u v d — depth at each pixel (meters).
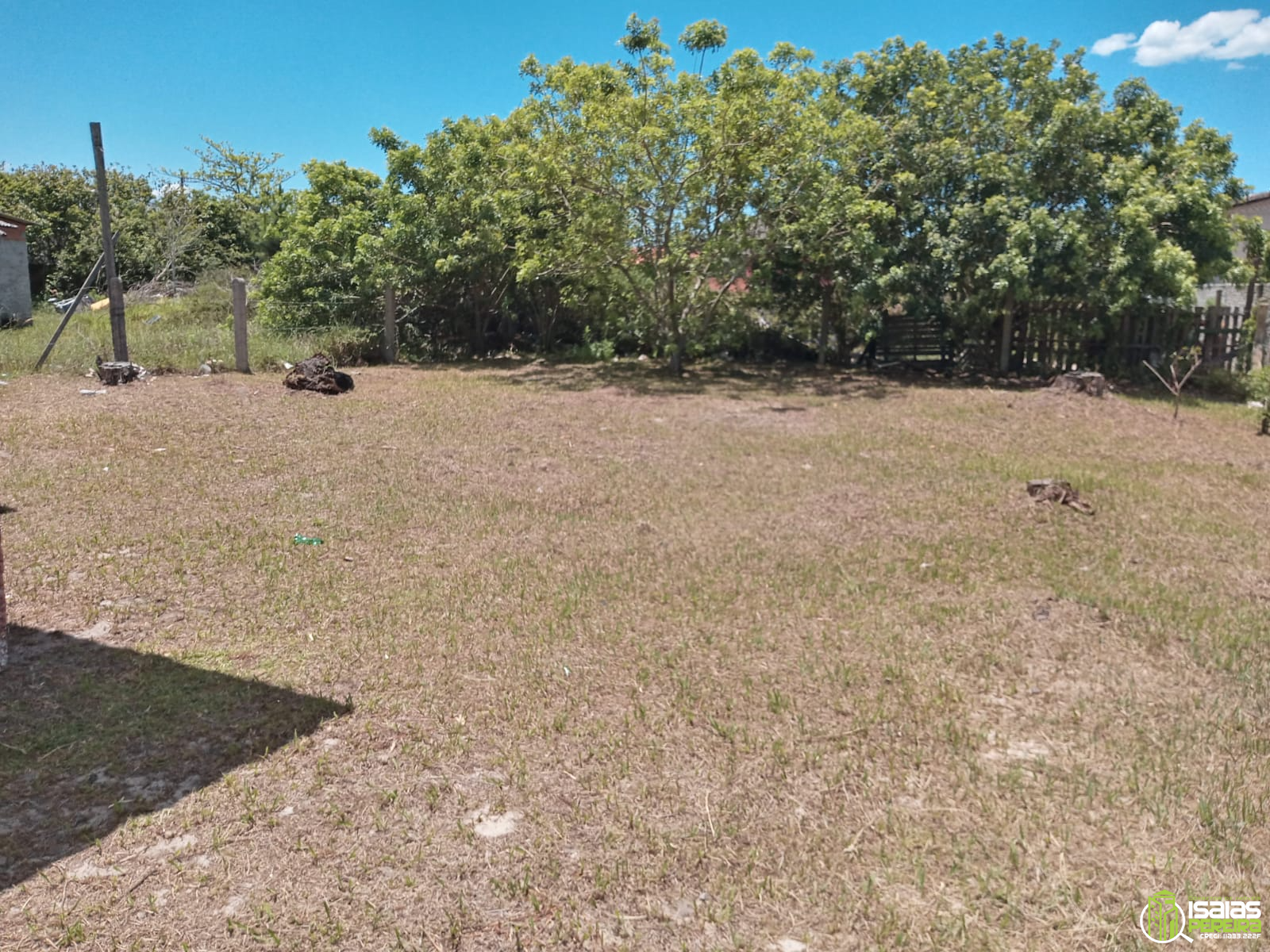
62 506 6.18
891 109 15.70
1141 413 11.35
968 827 2.92
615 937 2.44
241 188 35.03
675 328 15.50
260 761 3.24
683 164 13.98
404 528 6.07
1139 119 14.66
